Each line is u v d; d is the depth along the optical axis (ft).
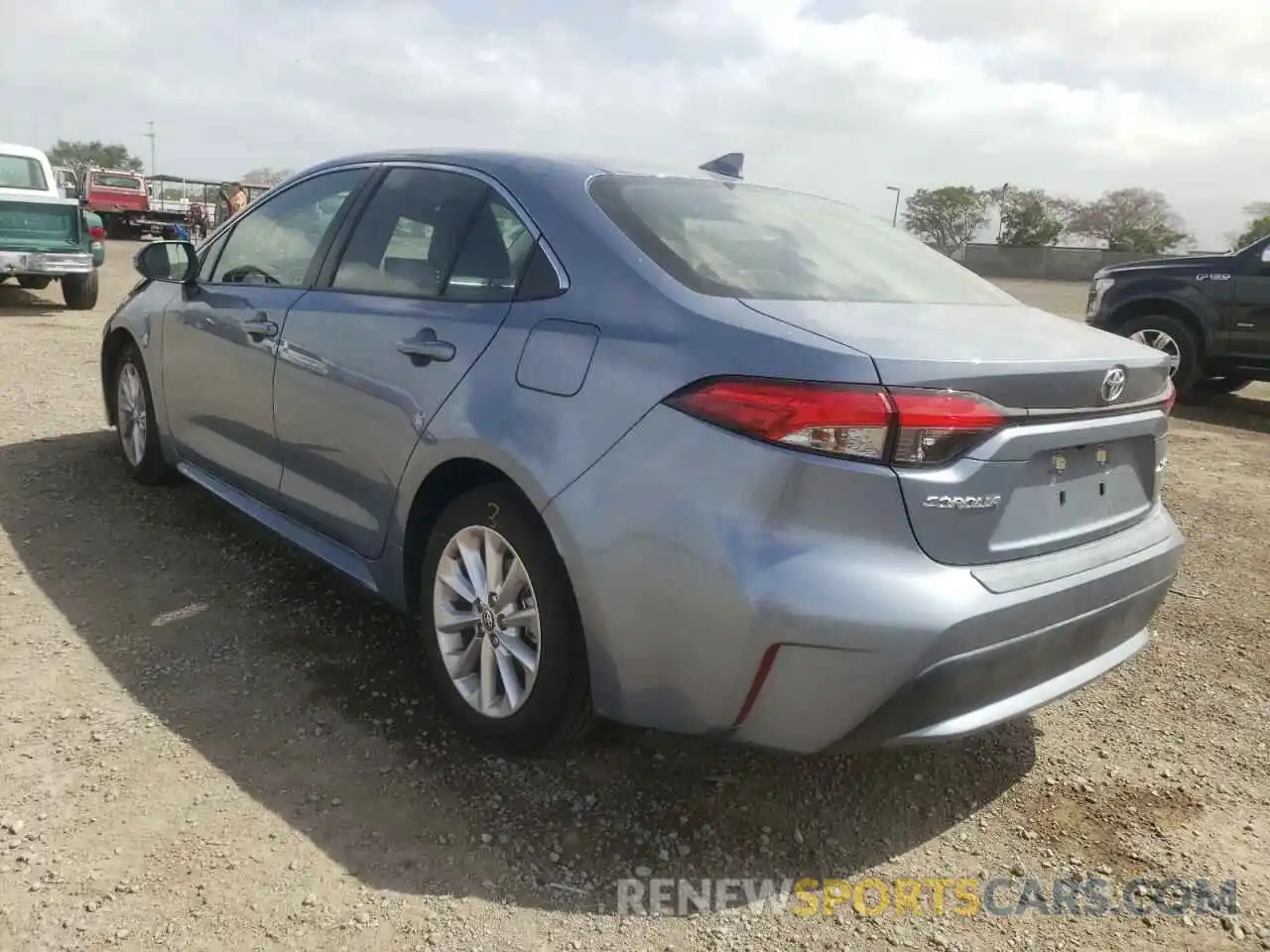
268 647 11.34
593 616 8.21
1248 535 17.97
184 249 14.08
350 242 11.61
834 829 8.95
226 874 7.77
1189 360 31.58
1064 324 9.70
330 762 9.30
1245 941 7.85
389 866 8.02
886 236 11.45
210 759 9.20
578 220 9.23
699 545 7.48
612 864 8.27
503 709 9.28
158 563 13.37
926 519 7.38
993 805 9.47
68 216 38.83
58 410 20.94
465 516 9.42
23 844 7.91
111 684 10.34
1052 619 8.02
